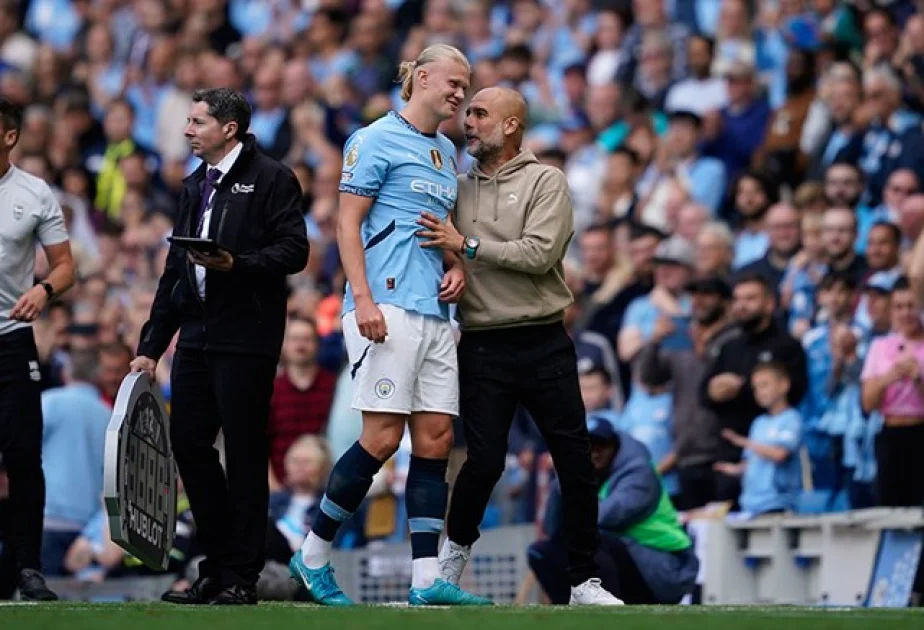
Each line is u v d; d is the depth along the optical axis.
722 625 16.31
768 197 38.59
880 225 33.94
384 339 20.81
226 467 21.55
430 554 21.31
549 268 21.56
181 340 21.86
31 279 24.55
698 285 34.12
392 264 21.14
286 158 50.03
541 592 29.09
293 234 21.52
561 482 22.11
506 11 52.69
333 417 35.59
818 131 41.06
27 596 23.88
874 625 16.22
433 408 21.34
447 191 21.55
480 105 21.97
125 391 21.19
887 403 30.80
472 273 21.75
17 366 24.22
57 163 53.50
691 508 33.12
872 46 40.56
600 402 34.75
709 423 33.00
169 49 56.44
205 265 20.83
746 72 42.44
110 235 48.50
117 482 20.64
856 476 31.95
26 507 24.25
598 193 43.62
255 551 21.55
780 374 32.12
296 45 54.09
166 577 31.16
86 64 60.09
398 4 53.47
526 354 21.80
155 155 53.84
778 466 31.89
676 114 42.06
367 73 51.78
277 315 21.66
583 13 50.03
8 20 63.03
